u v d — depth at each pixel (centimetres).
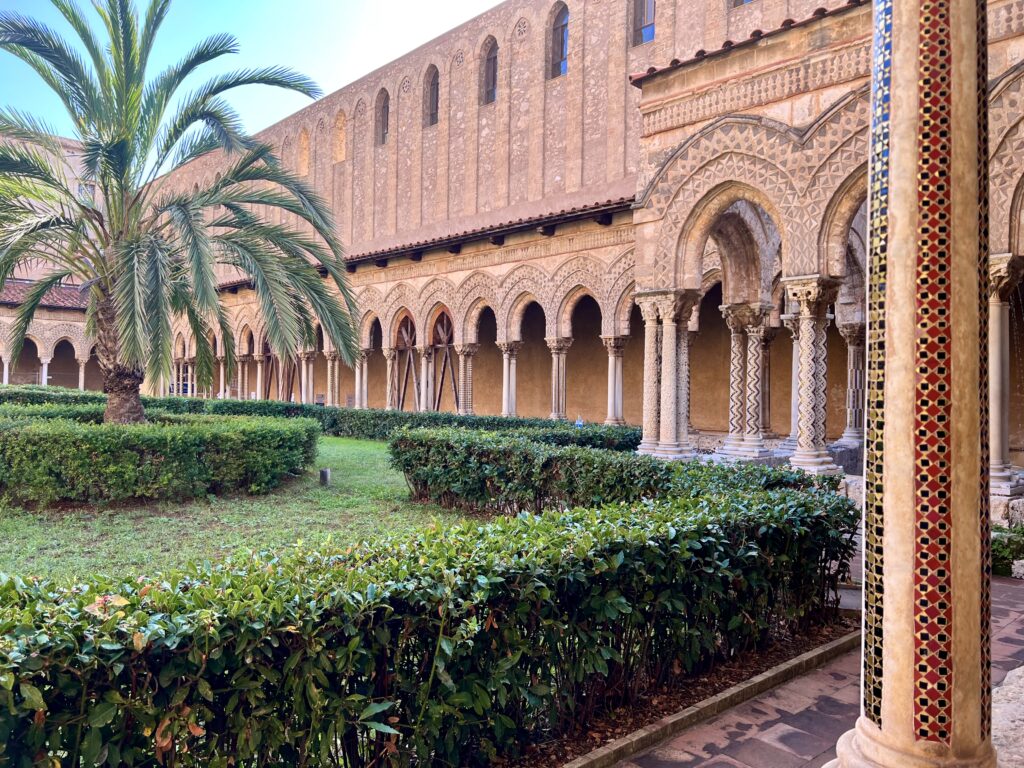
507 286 1819
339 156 2656
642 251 1070
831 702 389
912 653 218
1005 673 441
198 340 1274
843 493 862
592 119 1819
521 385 2383
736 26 1361
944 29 217
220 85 1088
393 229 2377
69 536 761
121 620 234
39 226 980
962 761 215
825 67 867
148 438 909
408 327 2153
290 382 2514
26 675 210
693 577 393
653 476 691
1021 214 711
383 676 280
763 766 322
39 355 3097
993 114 721
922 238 217
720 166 971
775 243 1152
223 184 1105
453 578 291
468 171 2131
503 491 868
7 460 872
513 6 2027
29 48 1009
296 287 1090
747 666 429
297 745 260
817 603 491
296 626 252
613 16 1783
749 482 615
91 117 1091
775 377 1819
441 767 298
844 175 848
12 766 209
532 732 336
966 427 216
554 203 1888
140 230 1141
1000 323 728
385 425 1805
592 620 347
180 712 231
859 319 1283
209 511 902
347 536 771
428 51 2283
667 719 355
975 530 217
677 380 1048
